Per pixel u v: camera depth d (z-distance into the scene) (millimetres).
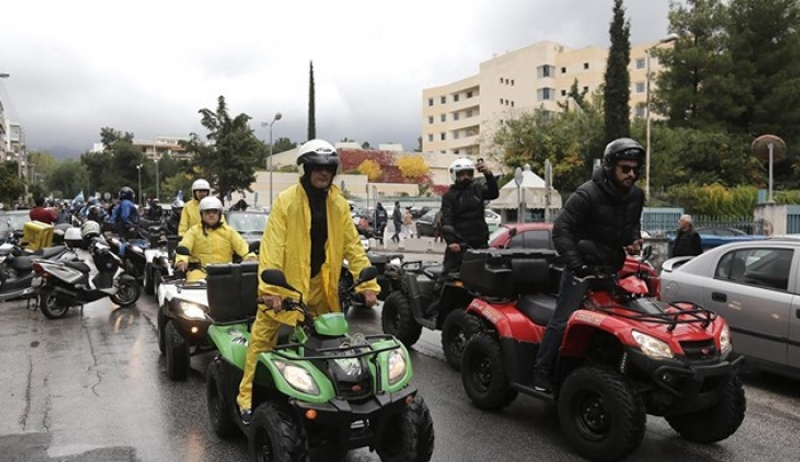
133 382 6746
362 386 3777
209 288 5188
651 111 36188
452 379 6934
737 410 4809
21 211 21188
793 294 6328
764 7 31297
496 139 38312
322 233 4246
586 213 4902
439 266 8523
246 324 5156
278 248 4051
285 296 4086
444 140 90875
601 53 76000
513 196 20844
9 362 7535
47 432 5316
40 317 10453
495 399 5656
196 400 6152
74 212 32719
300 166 4090
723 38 32625
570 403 4812
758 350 6555
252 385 4324
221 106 42562
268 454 3990
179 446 5031
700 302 7113
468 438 5211
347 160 79250
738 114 32094
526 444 5086
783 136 31812
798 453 4977
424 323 7828
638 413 4434
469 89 86812
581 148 33781
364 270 4242
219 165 42031
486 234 7738
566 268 4973
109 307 11406
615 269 5047
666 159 29391
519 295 5883
